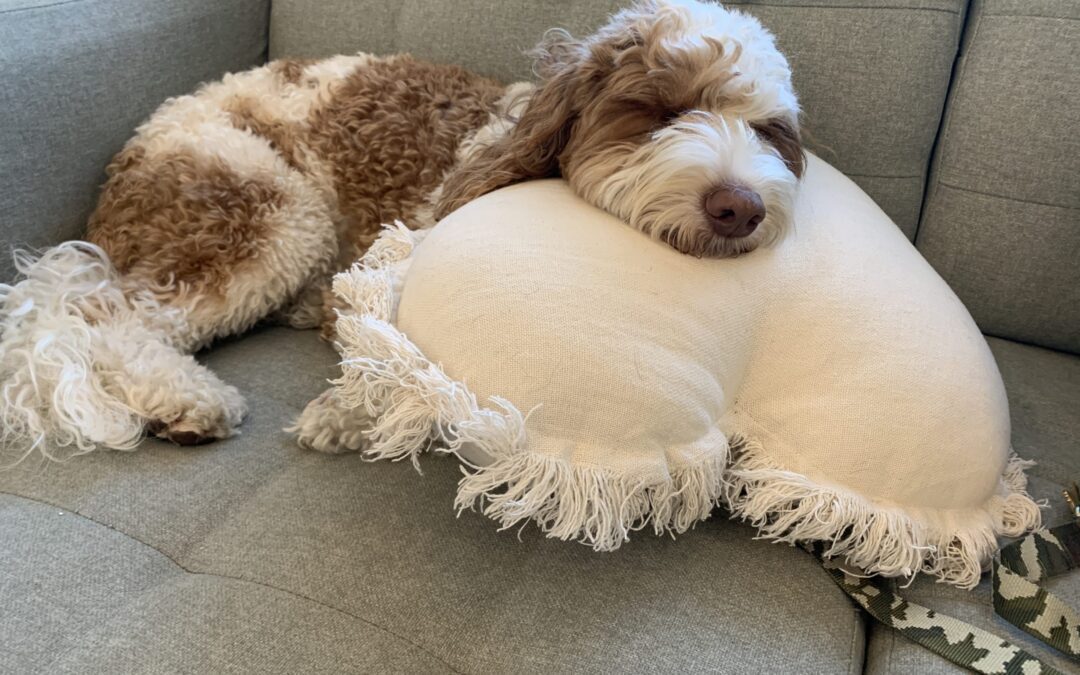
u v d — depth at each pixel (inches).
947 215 78.7
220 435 60.1
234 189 71.9
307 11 94.1
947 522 52.4
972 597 51.3
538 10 85.0
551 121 63.5
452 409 44.6
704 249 53.7
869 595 50.8
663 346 47.7
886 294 54.9
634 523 53.2
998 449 53.8
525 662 44.6
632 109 61.7
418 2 89.4
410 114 79.9
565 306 46.8
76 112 74.2
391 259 59.3
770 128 63.5
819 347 52.1
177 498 53.6
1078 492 58.5
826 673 46.0
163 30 83.2
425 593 47.5
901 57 76.4
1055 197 74.6
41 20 72.0
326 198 79.7
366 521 51.9
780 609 49.2
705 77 60.1
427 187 78.7
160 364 61.9
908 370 51.8
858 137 78.4
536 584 48.8
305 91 82.2
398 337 47.1
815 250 56.5
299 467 57.2
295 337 76.3
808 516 49.5
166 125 77.0
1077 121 73.0
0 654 42.9
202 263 70.1
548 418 45.5
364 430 54.8
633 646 45.7
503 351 45.8
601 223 54.5
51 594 46.3
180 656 43.3
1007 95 74.9
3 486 54.1
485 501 53.6
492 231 51.1
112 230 71.9
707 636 46.8
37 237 72.0
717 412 50.3
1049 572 52.9
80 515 51.7
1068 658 47.3
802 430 51.2
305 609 46.1
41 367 59.7
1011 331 80.4
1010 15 75.4
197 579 48.1
